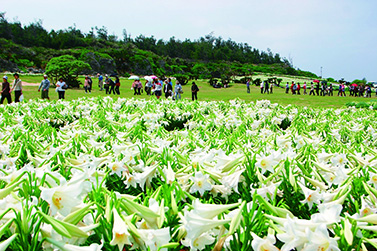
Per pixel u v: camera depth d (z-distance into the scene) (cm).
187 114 853
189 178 241
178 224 184
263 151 315
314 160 311
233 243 168
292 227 148
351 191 235
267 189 215
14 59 7006
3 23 9800
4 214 155
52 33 10656
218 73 9475
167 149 297
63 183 166
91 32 12312
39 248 157
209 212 165
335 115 916
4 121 591
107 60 7794
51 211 166
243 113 860
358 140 496
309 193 208
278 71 12631
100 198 196
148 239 158
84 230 156
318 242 144
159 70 9069
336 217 164
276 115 802
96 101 1102
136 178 247
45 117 723
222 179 233
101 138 441
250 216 166
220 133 465
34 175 199
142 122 653
